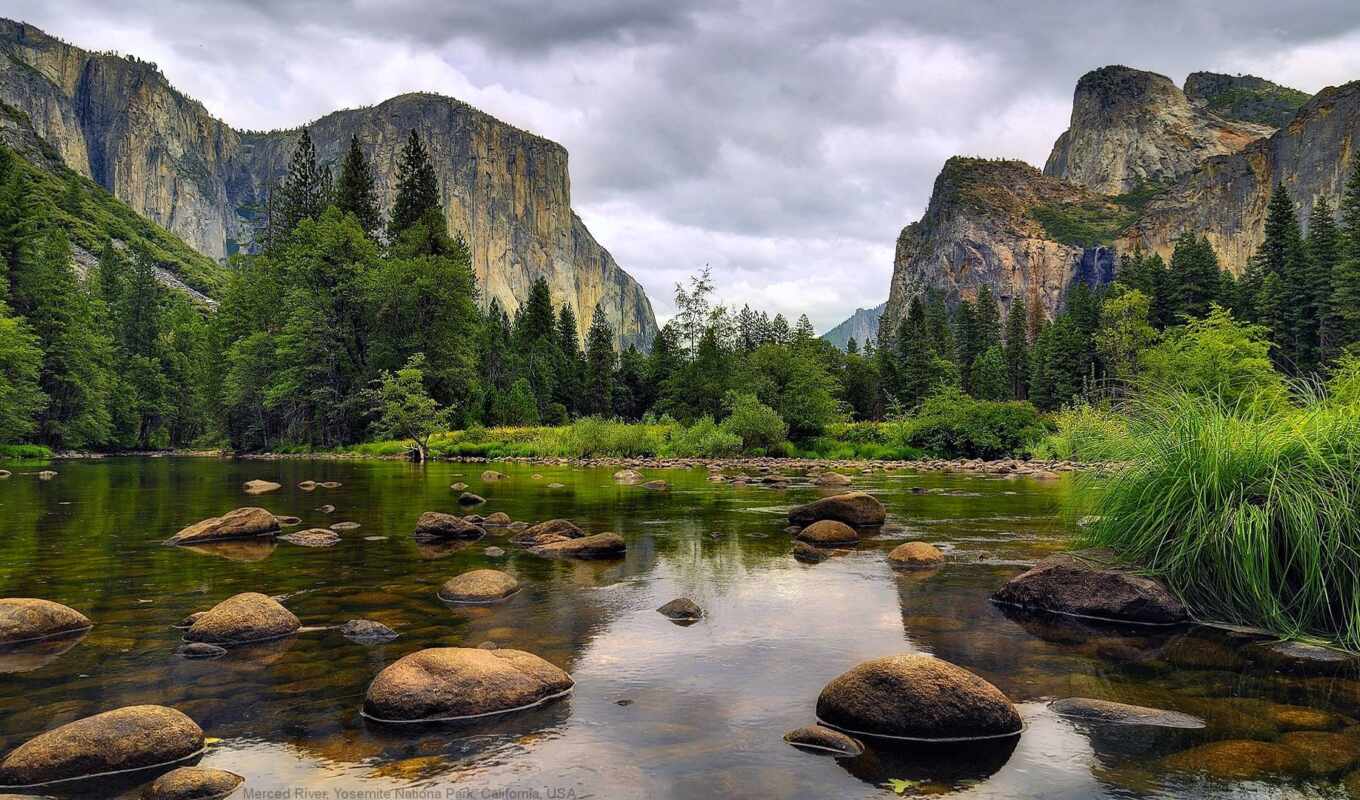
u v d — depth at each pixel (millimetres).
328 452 48406
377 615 5883
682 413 52031
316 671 4512
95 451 64562
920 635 5320
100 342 58906
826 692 3836
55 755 3141
